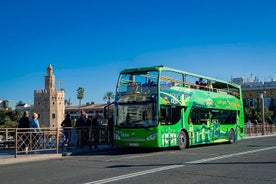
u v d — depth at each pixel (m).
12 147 21.62
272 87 113.88
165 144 19.39
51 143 18.11
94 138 21.05
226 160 14.96
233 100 27.55
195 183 9.70
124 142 19.62
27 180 10.42
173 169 12.35
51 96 141.62
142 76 19.61
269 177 10.62
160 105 19.12
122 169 12.48
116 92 20.30
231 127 26.72
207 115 23.69
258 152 18.55
